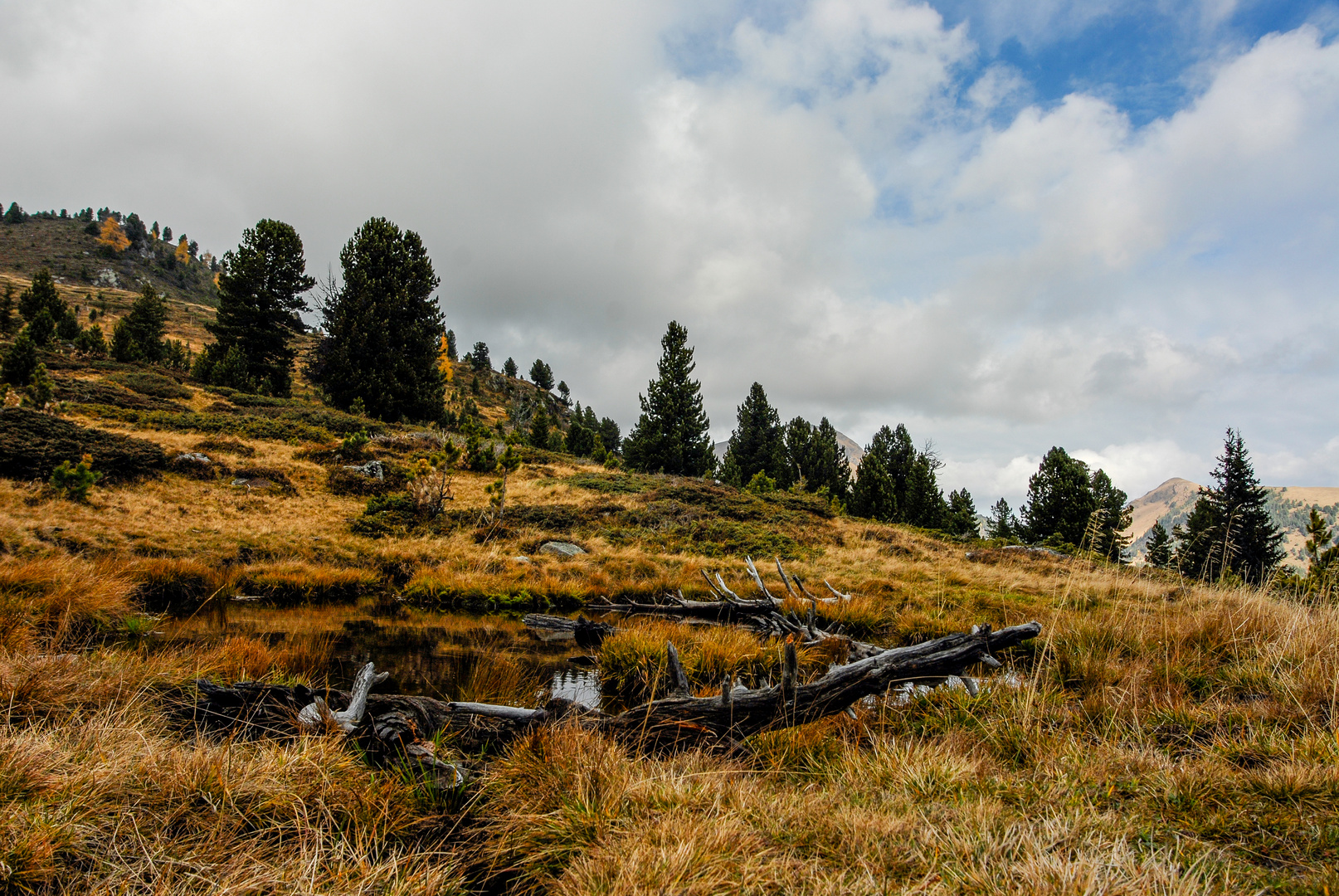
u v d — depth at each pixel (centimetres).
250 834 252
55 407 2173
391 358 3591
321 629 858
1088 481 3117
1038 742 368
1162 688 476
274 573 1182
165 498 1609
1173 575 1032
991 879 197
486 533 1817
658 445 4219
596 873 217
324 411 3050
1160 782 288
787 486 4512
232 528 1502
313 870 219
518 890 240
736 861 216
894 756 342
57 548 1066
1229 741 344
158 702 409
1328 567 678
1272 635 559
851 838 235
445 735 394
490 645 830
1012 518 4306
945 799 283
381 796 300
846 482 4512
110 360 3647
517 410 7431
